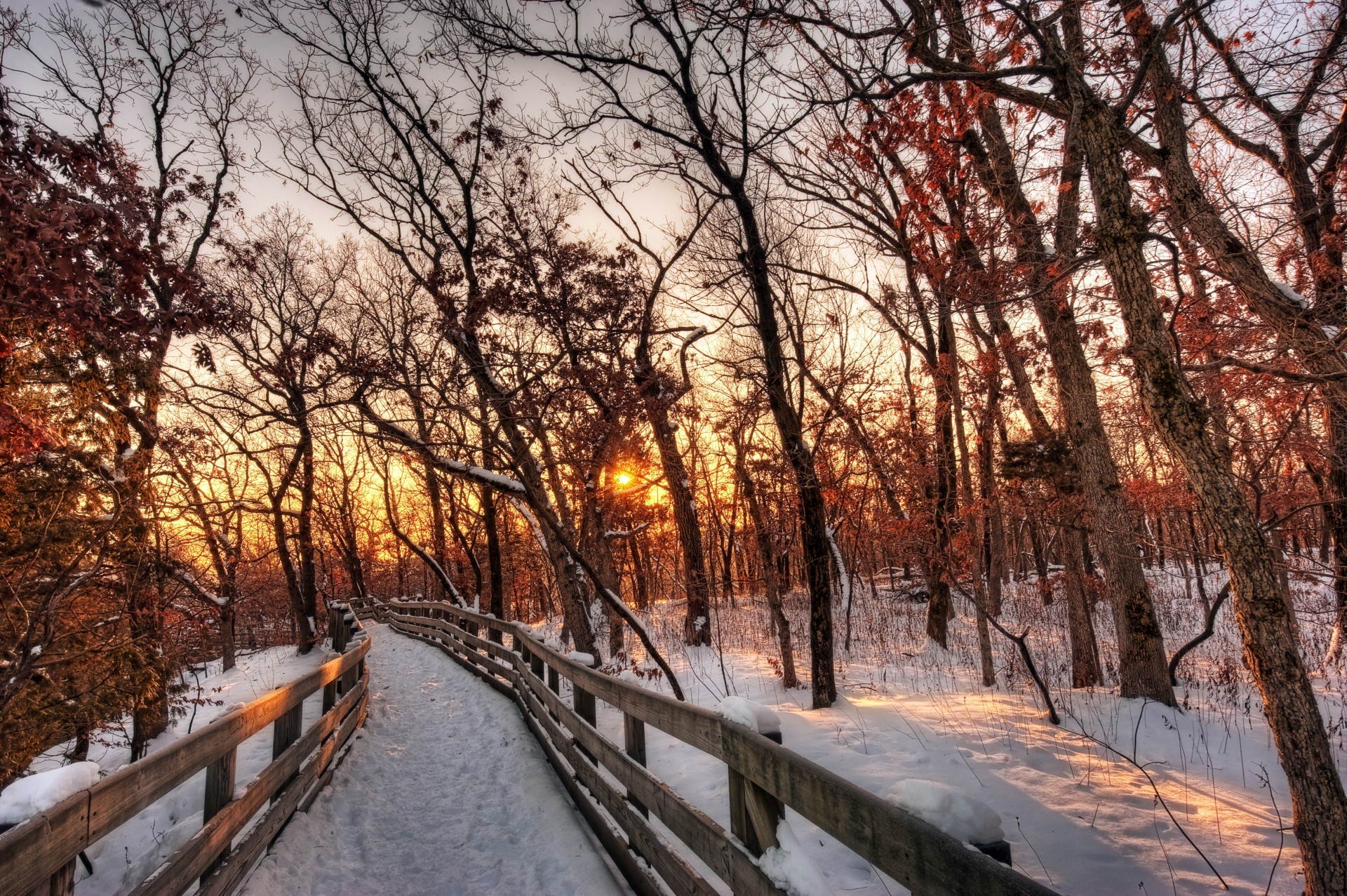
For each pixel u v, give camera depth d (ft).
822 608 26.17
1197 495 11.36
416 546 72.38
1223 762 18.44
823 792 6.20
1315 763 10.04
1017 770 17.06
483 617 37.29
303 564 59.72
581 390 27.30
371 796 19.12
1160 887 11.71
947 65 15.98
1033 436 38.14
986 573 50.98
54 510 18.61
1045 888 3.69
